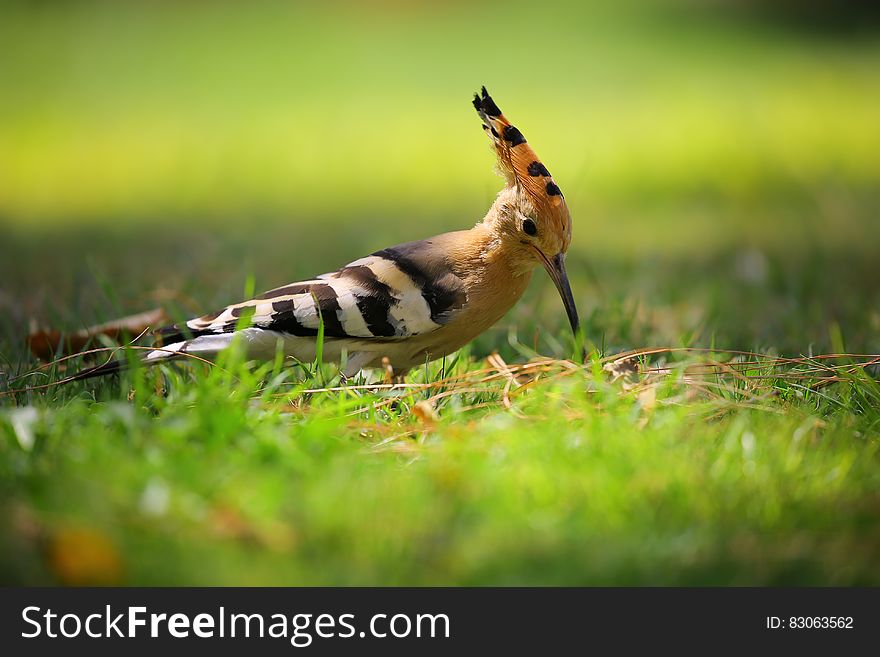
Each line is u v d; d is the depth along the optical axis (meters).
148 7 81.56
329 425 9.83
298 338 11.70
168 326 11.92
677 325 16.52
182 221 26.89
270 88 52.88
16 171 34.78
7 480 8.63
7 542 7.64
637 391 10.64
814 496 8.66
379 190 31.09
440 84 52.75
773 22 73.62
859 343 14.74
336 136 40.19
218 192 31.20
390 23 79.50
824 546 7.99
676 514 8.34
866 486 8.94
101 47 66.88
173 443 9.31
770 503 8.45
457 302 12.11
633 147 36.12
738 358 13.21
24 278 19.64
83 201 30.14
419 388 11.48
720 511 8.38
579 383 10.40
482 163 34.91
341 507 8.16
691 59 59.75
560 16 80.50
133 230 25.62
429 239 12.63
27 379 12.04
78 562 7.45
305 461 9.11
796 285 18.70
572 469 8.84
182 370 12.74
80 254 22.36
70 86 53.50
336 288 11.74
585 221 27.16
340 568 7.74
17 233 25.09
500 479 8.68
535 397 10.58
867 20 72.12
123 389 10.93
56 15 76.94
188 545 7.88
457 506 8.41
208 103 48.34
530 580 7.68
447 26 77.62
